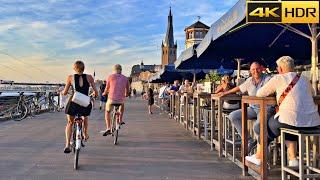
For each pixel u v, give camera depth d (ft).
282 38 32.63
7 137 36.22
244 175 20.43
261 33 30.04
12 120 56.13
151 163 24.07
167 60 426.10
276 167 19.33
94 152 27.94
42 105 75.87
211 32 25.82
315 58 23.29
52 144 31.83
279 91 16.80
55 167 23.02
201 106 34.65
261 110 17.12
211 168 22.50
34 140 34.17
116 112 32.45
